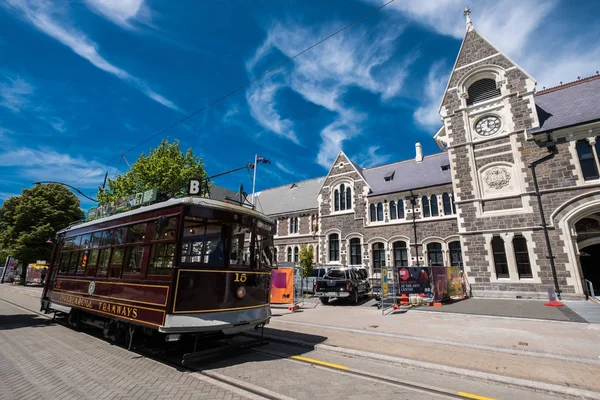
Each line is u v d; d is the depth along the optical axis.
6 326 11.09
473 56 21.05
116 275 8.34
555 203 16.83
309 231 32.47
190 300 6.40
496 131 19.56
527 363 6.29
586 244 17.12
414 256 24.28
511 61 19.47
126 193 27.84
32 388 5.13
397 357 6.78
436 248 23.77
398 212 26.02
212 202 7.28
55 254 12.98
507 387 5.31
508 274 17.72
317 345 7.94
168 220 7.02
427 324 10.55
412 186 25.66
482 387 5.30
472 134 20.41
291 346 8.20
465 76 21.03
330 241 29.80
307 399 4.74
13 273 52.81
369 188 27.86
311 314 13.39
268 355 7.35
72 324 10.44
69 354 7.30
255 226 8.02
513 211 18.03
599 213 17.50
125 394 4.88
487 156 19.58
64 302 10.86
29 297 22.44
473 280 18.58
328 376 5.84
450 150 20.95
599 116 16.06
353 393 4.99
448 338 8.47
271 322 11.51
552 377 5.47
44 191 39.59
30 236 36.25
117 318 7.81
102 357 7.05
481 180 19.58
